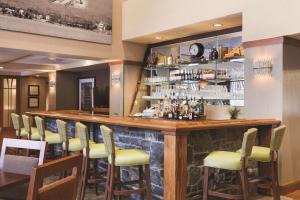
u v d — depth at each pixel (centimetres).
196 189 356
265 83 457
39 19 604
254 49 473
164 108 566
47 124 635
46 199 139
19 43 583
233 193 393
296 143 464
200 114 521
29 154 348
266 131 443
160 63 730
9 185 196
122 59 736
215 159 319
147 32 669
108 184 324
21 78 1302
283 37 436
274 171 367
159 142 360
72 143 418
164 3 632
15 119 577
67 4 642
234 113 527
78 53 662
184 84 690
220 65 621
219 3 530
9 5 567
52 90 1088
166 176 313
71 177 160
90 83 1059
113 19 721
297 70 464
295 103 461
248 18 482
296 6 423
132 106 755
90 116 477
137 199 384
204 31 634
